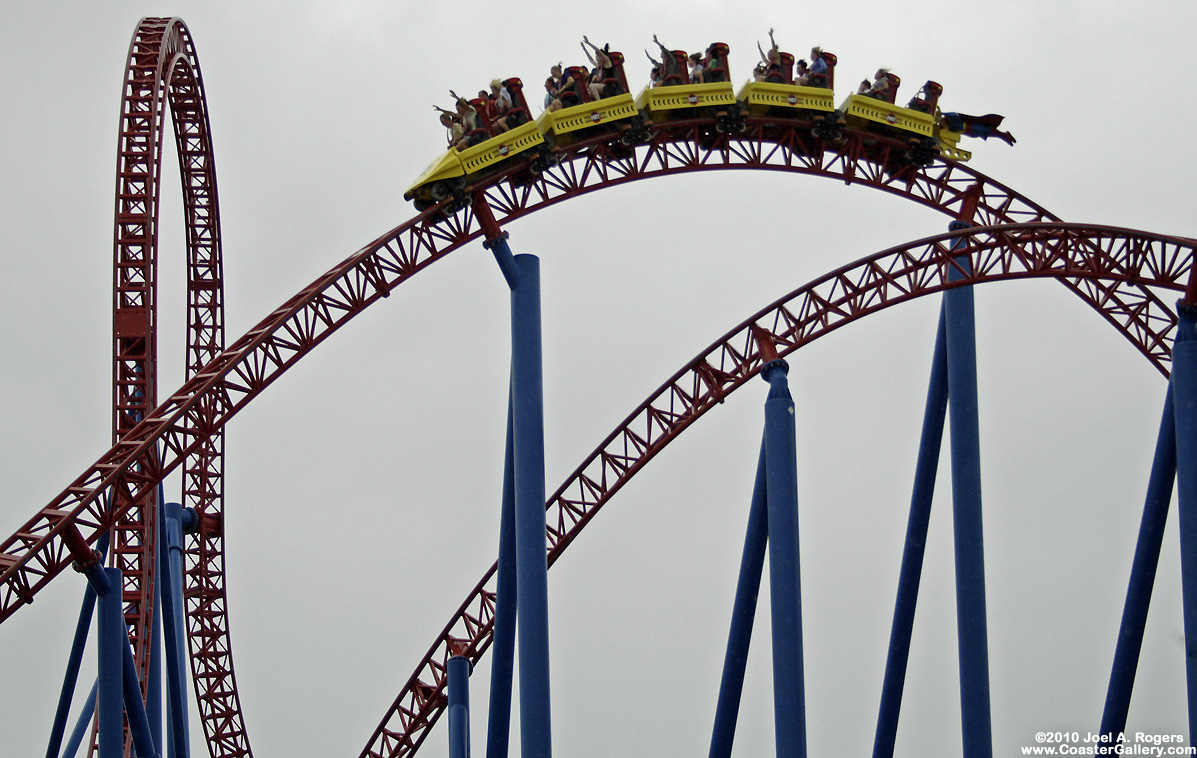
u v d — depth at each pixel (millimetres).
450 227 65438
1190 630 62062
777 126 72000
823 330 68062
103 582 60594
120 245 81812
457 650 85438
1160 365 74750
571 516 79188
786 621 59688
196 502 100125
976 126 75250
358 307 64562
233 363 61469
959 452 69062
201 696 103875
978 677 67312
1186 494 63281
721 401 72312
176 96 97375
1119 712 70125
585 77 67625
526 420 60344
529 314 61625
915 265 68250
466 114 65438
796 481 61812
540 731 57375
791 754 58344
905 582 72750
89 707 85812
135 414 81250
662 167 70188
